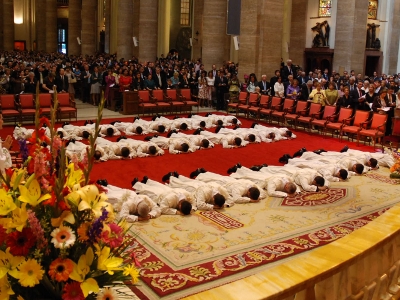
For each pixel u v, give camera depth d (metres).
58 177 2.18
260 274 2.23
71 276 2.06
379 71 26.34
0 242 2.05
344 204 7.67
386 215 3.17
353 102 14.09
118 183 8.40
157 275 4.99
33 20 45.09
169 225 6.43
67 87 16.70
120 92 17.00
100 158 9.80
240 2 17.33
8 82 16.12
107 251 2.20
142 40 24.02
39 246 2.06
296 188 8.04
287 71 17.73
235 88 17.06
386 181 9.19
